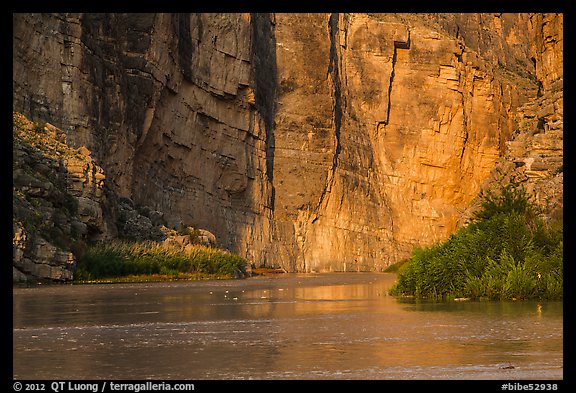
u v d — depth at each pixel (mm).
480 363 16547
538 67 80000
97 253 53344
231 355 17734
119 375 15617
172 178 80312
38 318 25312
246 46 91000
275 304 31562
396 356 17422
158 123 76500
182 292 40062
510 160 73625
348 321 24016
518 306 27969
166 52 77188
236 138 90562
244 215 91250
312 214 100000
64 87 61125
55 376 15531
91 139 62625
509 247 33281
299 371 15922
